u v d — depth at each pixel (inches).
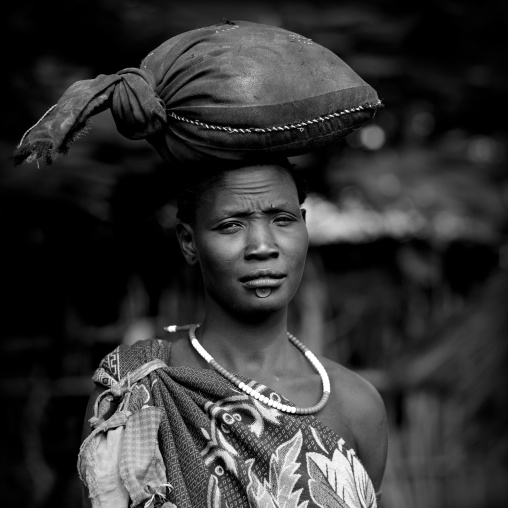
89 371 285.1
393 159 297.9
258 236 103.8
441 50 294.2
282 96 102.0
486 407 288.0
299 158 262.2
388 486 286.2
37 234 249.8
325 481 103.1
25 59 250.1
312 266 300.7
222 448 101.3
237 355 109.3
